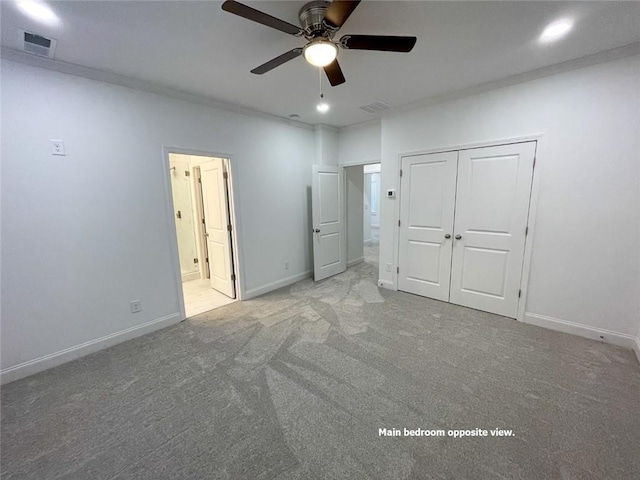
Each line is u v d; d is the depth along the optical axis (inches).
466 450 60.6
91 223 100.3
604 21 73.9
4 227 84.7
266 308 140.0
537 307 115.3
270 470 57.1
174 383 84.4
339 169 188.4
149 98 110.6
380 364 91.6
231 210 146.9
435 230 141.5
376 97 129.3
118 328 109.0
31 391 82.3
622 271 96.9
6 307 86.3
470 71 103.9
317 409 73.0
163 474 56.9
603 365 88.4
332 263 192.1
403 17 71.0
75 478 56.5
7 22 69.0
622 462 57.2
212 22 71.1
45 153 89.7
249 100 131.1
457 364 90.7
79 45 80.7
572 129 100.7
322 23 62.4
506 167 116.4
